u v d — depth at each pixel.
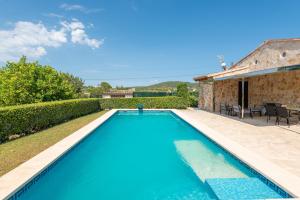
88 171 7.58
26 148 8.41
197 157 8.66
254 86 18.94
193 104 28.30
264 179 5.62
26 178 5.53
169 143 11.20
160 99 26.69
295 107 13.85
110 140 12.12
